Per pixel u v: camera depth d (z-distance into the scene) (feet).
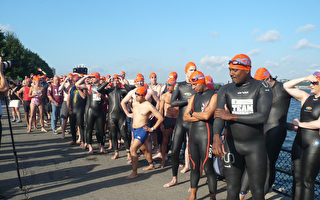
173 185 14.46
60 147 24.08
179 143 14.38
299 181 10.62
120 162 19.30
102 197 12.61
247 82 8.79
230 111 9.20
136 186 14.28
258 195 8.82
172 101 14.94
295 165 10.78
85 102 23.71
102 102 21.48
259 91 8.55
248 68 8.52
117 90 20.08
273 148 11.82
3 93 12.94
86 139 22.27
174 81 18.34
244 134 8.72
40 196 12.62
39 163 18.67
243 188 12.10
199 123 11.89
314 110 10.34
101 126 21.74
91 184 14.52
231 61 8.67
